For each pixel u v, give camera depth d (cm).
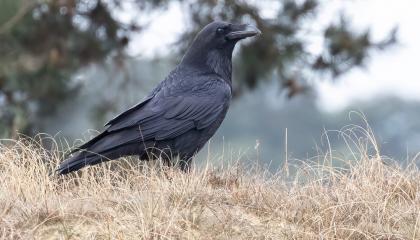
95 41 2298
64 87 2278
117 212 993
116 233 950
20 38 2242
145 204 991
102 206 1002
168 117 1286
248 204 1040
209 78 1348
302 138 4703
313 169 1119
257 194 1057
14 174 1093
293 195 1066
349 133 1166
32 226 966
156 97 1305
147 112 1279
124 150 1246
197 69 1357
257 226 998
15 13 2131
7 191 1048
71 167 1166
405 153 1251
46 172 1155
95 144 1223
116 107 2295
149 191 1024
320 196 1062
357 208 1042
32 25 2247
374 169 1122
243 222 994
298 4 2294
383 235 994
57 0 2209
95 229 966
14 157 1158
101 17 2336
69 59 2273
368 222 1017
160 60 2348
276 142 4722
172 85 1327
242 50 2309
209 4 2311
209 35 1363
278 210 1033
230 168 1155
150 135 1268
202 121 1307
